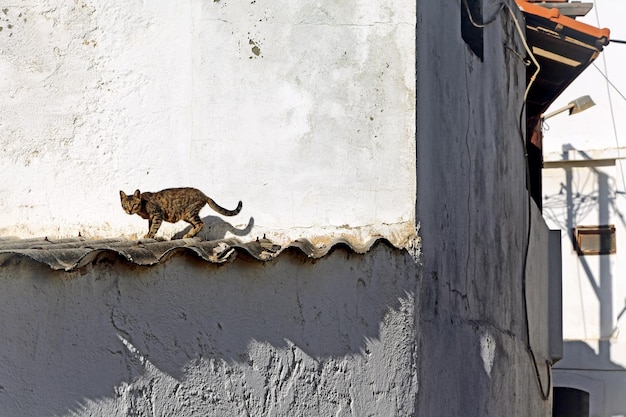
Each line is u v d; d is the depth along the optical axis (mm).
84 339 4531
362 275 5801
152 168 6520
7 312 4297
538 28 10234
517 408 9344
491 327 8211
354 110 6383
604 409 19266
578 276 19781
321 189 6359
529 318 10578
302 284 5465
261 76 6484
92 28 6641
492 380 8070
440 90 6977
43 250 4648
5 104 6660
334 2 6461
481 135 8250
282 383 5305
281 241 6348
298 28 6469
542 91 12000
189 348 4926
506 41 9414
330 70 6426
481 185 8188
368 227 6273
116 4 6629
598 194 19766
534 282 11203
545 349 12383
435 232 6668
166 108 6543
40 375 4375
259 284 5254
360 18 6430
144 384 4734
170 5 6590
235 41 6520
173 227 6477
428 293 6406
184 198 6191
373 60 6391
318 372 5488
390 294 5949
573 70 10984
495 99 8867
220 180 6457
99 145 6586
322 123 6402
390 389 5852
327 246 5758
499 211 8930
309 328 5473
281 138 6438
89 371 4539
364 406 5703
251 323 5199
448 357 6844
